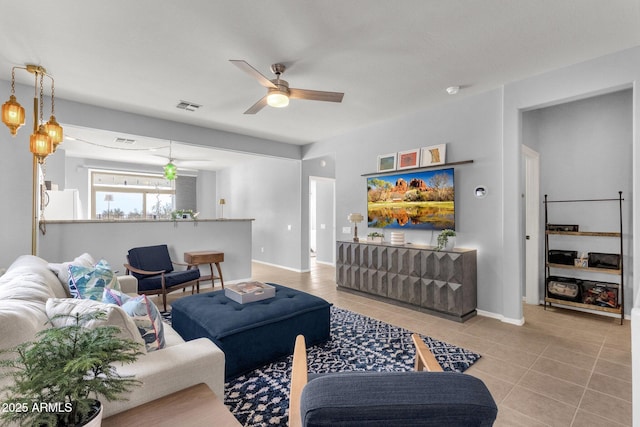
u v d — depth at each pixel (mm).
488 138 3707
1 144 3369
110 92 3705
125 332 1433
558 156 4117
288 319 2656
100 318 1312
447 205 4051
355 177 5297
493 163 3670
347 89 3619
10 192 3410
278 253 7406
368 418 712
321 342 2936
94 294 2197
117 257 4387
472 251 3729
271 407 1990
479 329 3312
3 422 901
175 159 8117
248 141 5738
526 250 4301
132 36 2551
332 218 7570
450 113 4043
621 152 3662
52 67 3078
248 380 2301
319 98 3027
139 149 6797
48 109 3807
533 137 4203
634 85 2717
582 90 2984
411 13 2277
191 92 3699
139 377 1325
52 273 2465
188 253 4797
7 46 2695
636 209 2686
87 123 4074
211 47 2721
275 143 6156
